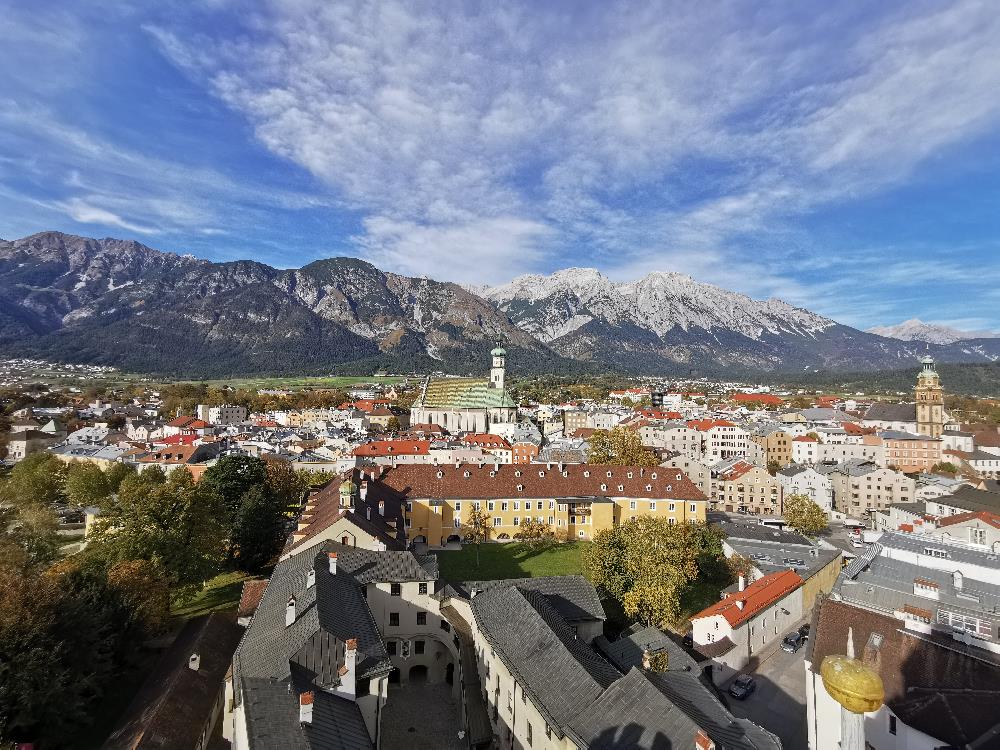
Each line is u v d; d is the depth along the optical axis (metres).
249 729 37.97
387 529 98.19
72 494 152.00
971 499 150.25
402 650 73.19
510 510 130.38
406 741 60.97
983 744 44.22
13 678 50.66
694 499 131.00
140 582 74.56
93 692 63.12
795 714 66.88
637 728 41.62
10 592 55.78
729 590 94.25
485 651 62.62
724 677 72.44
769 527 133.38
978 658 50.72
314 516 99.69
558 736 44.97
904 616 57.81
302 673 46.53
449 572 111.31
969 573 72.19
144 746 50.59
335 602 57.19
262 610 61.47
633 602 80.06
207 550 93.81
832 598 69.25
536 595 69.00
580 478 135.88
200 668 63.28
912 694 50.09
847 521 171.50
